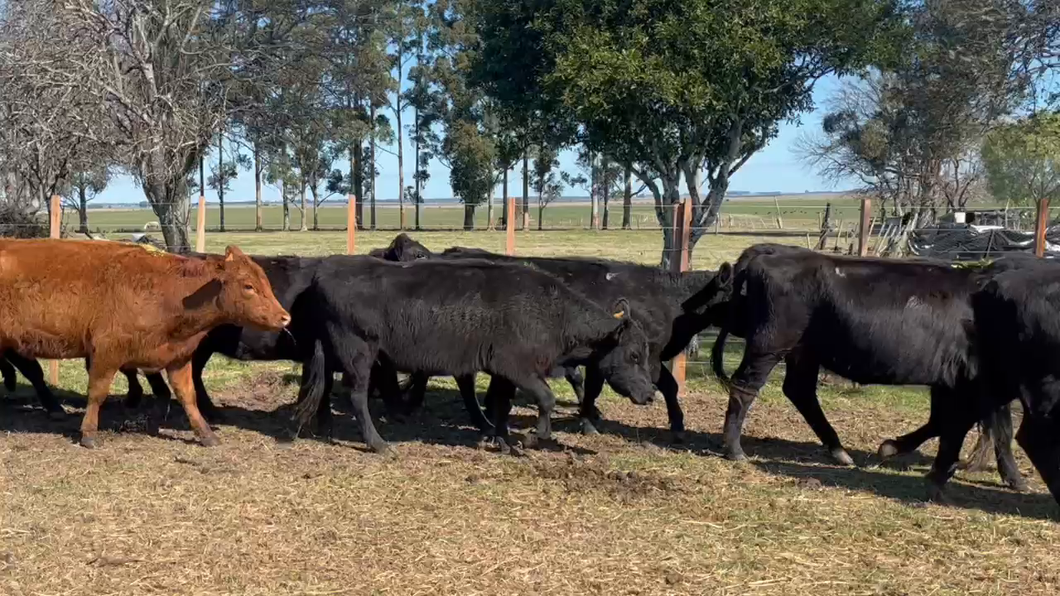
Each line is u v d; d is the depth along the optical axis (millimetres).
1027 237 14516
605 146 15953
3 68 15781
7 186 18328
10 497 5953
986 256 12195
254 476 6551
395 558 5062
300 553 5117
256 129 19250
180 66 17297
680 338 8406
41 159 16641
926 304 6559
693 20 13039
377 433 7578
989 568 5086
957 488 6734
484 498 6148
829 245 21266
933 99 16359
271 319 7090
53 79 15578
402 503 6016
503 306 7211
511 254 10086
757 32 13188
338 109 21922
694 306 8312
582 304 7430
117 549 5121
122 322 7078
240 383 9953
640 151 15633
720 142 16500
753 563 5098
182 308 7109
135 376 8594
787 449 7781
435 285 7203
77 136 15734
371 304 7180
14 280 7055
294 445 7504
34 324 7102
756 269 7113
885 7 14617
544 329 7297
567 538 5418
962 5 14750
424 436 7980
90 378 7246
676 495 6297
